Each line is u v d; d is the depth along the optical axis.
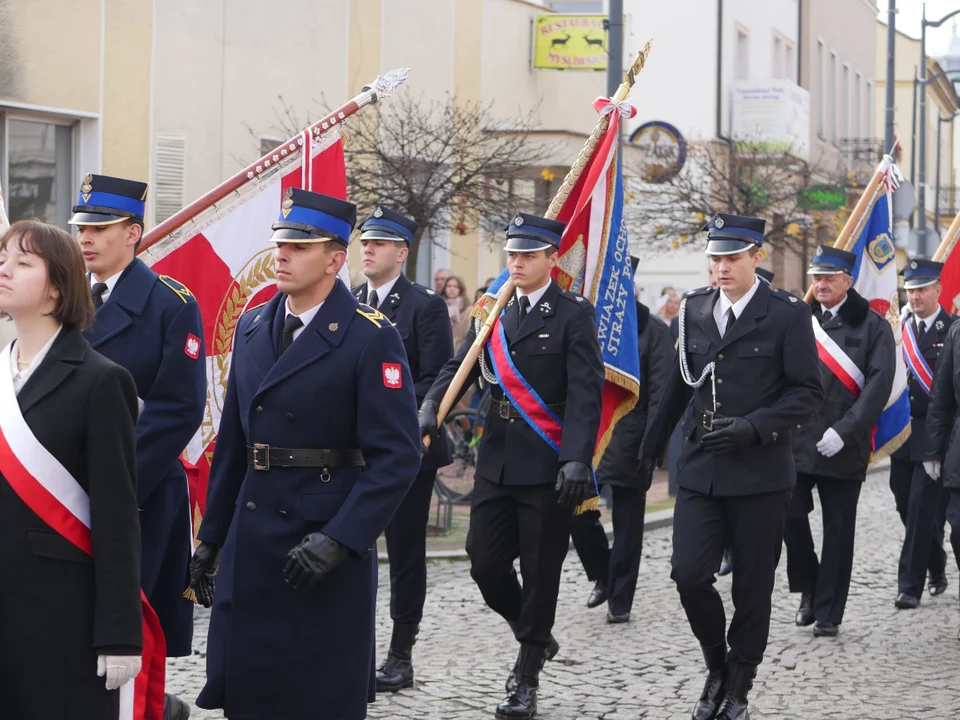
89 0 16.77
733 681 7.45
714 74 32.59
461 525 13.96
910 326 11.74
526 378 7.59
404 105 20.30
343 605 5.59
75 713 4.51
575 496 7.25
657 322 10.41
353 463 5.68
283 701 5.55
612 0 15.06
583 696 7.99
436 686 8.14
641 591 11.17
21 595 4.48
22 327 4.62
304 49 19.77
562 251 8.38
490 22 23.16
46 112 16.39
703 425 7.76
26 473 4.48
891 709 7.79
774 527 7.56
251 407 5.66
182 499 6.92
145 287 6.67
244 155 18.94
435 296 8.75
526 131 20.73
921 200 34.00
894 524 14.84
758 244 7.79
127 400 4.63
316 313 5.68
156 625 4.90
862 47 49.44
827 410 9.96
